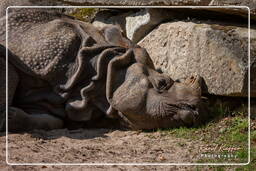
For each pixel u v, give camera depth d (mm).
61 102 20234
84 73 20156
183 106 19359
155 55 22016
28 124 19297
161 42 21828
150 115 19422
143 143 18109
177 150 17359
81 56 20078
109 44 20562
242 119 19438
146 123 19578
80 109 20062
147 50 22453
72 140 18438
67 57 20156
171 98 19469
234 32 19734
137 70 19797
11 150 16688
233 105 20078
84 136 19094
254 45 19547
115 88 19828
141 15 22859
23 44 20109
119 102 19594
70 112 20219
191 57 20578
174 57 21203
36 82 20219
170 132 19141
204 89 20234
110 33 20938
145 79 19641
